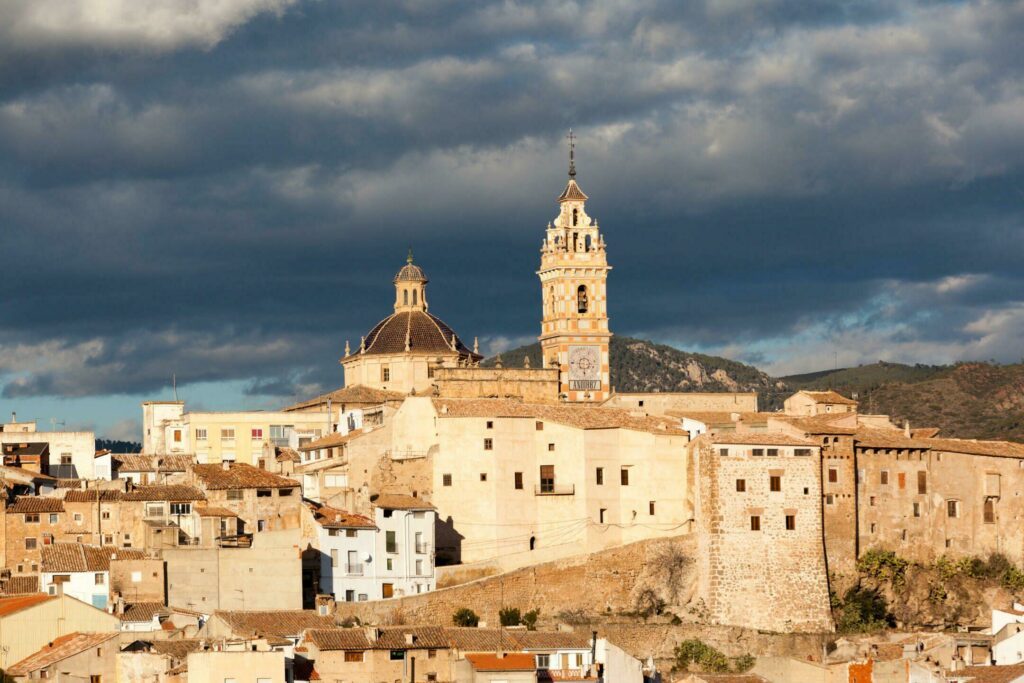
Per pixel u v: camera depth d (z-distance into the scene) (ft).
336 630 581.53
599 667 587.27
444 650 581.94
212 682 540.11
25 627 618.03
